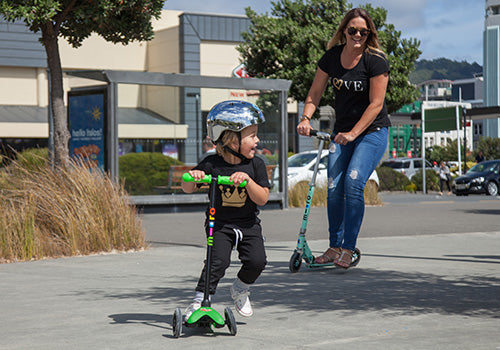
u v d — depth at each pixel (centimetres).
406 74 2797
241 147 450
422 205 1953
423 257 844
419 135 8388
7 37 3500
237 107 448
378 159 736
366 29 711
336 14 2794
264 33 2792
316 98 768
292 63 2769
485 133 10281
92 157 1583
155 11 1283
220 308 537
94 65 3759
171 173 1622
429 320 484
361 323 477
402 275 699
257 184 454
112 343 428
